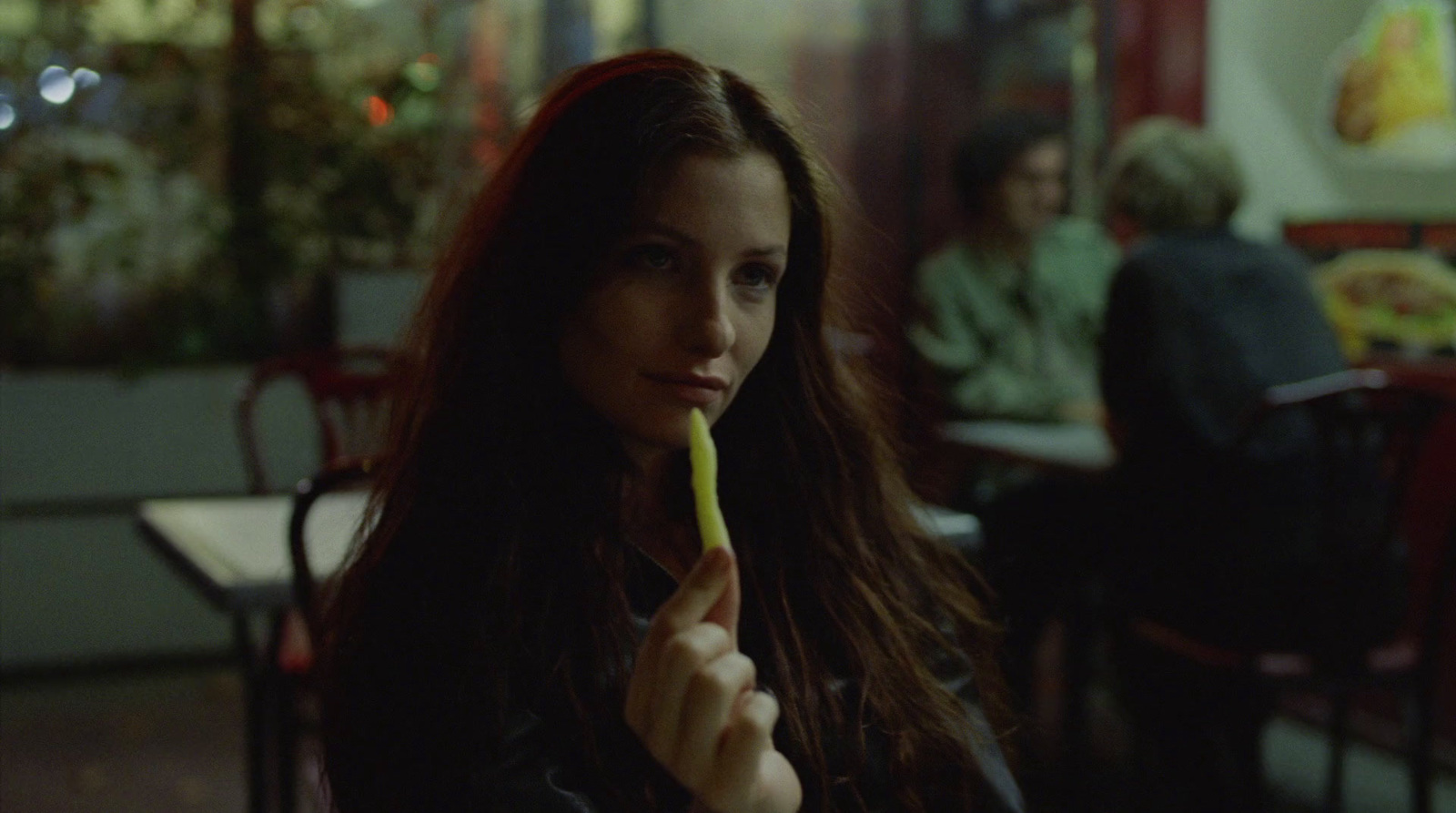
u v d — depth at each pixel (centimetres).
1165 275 264
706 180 89
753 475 112
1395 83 361
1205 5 414
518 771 90
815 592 110
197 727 377
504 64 494
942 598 122
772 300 94
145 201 437
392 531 97
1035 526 328
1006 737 128
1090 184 450
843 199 116
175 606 427
